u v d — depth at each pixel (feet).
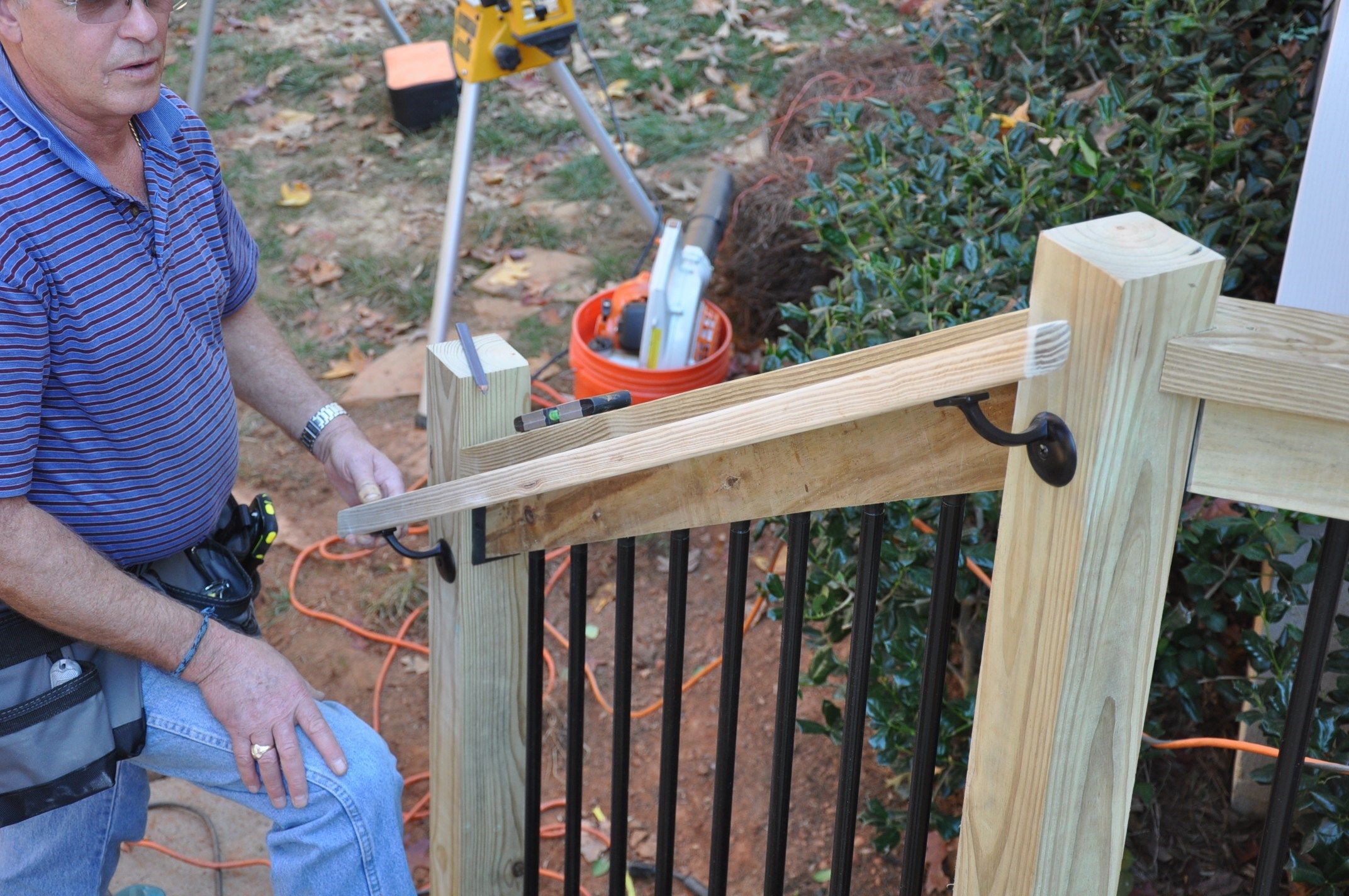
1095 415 2.86
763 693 9.67
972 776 3.77
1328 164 5.55
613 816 5.69
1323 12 9.02
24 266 4.65
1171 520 3.05
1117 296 2.67
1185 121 8.25
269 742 5.35
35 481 5.16
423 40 19.93
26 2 4.45
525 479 4.52
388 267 15.02
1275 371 2.66
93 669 5.22
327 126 17.93
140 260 5.09
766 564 10.94
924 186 8.93
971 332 3.37
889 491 3.74
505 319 14.15
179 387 5.36
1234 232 8.23
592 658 10.27
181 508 5.61
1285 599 6.44
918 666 7.07
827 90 14.56
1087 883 3.62
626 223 15.72
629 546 5.16
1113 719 3.35
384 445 12.55
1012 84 10.16
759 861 8.47
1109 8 9.64
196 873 8.43
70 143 4.72
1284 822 3.44
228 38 19.94
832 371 3.81
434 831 6.51
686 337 11.12
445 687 5.96
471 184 16.51
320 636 10.61
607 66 18.92
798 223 10.15
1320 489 2.82
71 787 5.22
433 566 5.81
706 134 17.31
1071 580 3.10
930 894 7.91
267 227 15.83
